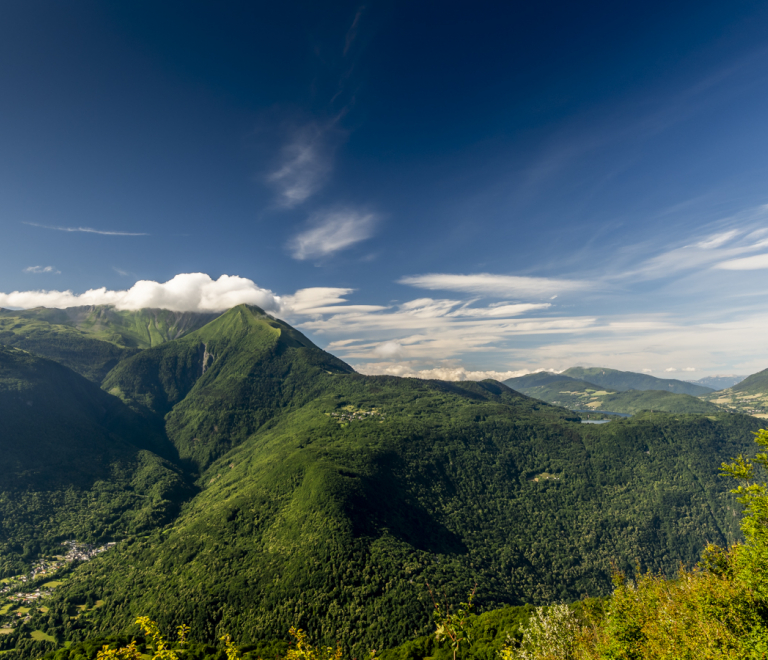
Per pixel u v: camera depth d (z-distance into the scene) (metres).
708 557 44.91
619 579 47.81
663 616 39.31
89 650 94.94
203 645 93.88
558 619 52.88
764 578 36.28
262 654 91.62
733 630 34.56
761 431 46.44
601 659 39.72
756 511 42.19
